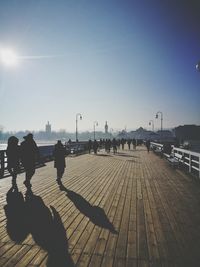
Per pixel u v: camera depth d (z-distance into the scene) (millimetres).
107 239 5168
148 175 13344
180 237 5332
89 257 4410
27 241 5031
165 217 6625
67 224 5988
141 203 7941
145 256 4473
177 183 11227
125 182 11344
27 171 9203
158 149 30375
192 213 6984
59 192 9234
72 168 15969
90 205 7613
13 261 4250
